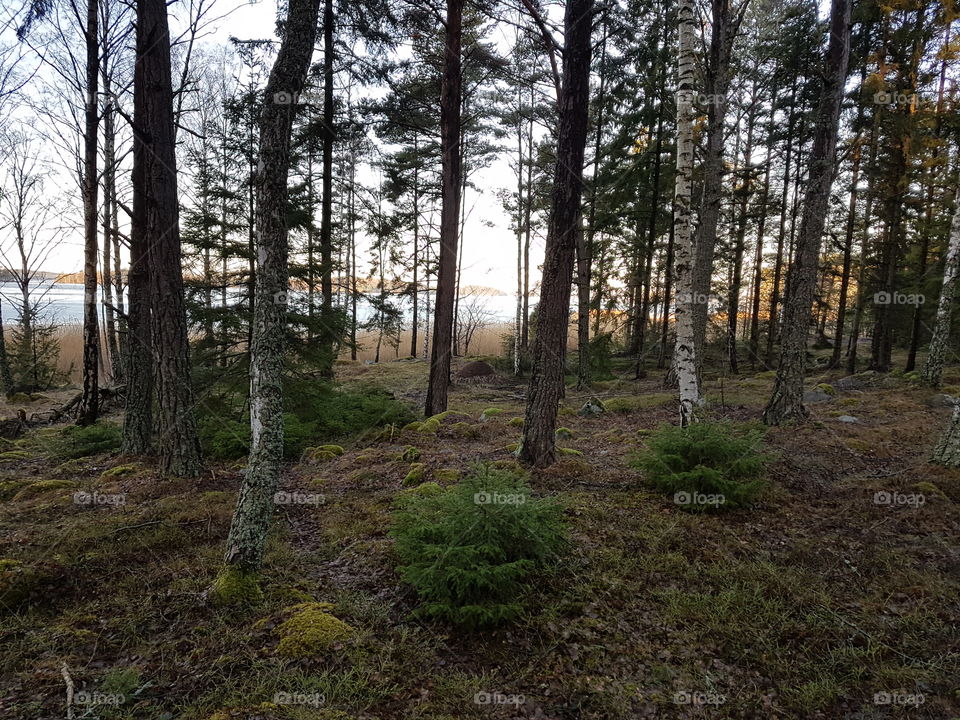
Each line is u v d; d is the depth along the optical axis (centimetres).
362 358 3381
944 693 312
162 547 506
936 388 1317
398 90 1316
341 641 354
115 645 359
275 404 445
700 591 423
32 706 298
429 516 438
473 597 381
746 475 604
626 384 1725
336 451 909
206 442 886
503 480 446
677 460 608
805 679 331
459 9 1126
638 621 386
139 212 828
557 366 736
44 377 1934
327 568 475
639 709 306
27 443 996
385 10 1146
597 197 1597
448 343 1224
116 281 1586
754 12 1591
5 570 419
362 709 298
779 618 384
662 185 1595
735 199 1773
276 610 399
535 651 353
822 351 2533
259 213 434
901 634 368
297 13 434
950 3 1255
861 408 1141
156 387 715
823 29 1291
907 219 1653
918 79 1403
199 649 350
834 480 687
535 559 427
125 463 793
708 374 1948
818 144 915
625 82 1574
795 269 955
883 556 473
